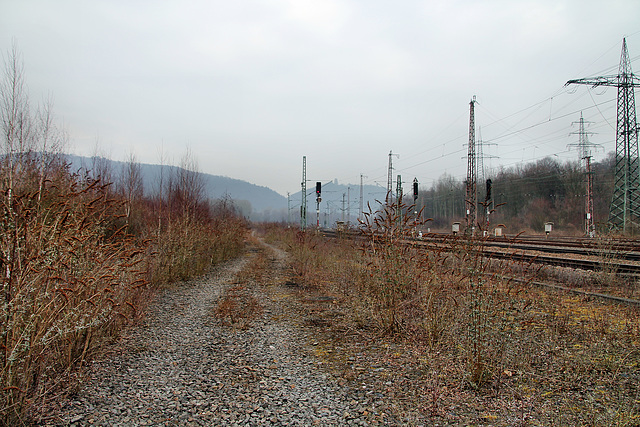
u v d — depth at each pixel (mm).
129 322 7184
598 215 44531
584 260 12172
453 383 4570
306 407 4070
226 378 4875
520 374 4562
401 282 6672
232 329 7211
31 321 3893
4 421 3443
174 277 13000
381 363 5355
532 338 5770
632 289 9172
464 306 5715
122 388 4531
